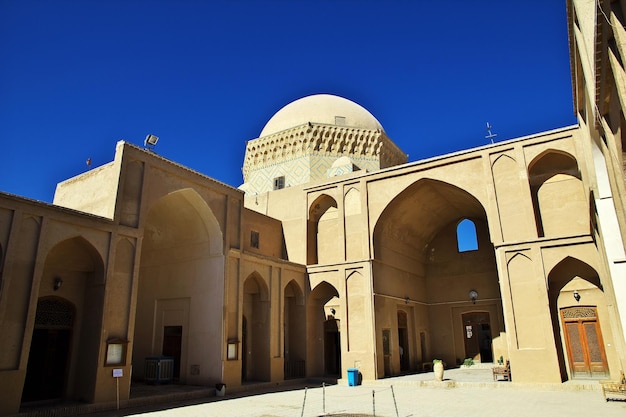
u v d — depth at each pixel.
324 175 21.70
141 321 15.91
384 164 23.14
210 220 14.91
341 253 17.84
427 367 19.44
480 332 20.52
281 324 16.55
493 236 15.02
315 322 18.17
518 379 13.67
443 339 20.84
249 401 11.90
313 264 18.72
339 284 17.44
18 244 9.56
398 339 18.25
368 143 22.72
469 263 21.00
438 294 21.44
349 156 22.39
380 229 17.91
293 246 19.12
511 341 14.00
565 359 14.22
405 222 19.27
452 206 19.94
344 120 23.50
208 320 14.34
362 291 16.92
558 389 12.91
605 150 8.10
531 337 13.80
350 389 14.59
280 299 16.73
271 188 22.50
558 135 14.66
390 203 17.44
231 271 14.85
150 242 16.28
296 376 17.12
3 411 8.79
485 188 15.64
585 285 14.22
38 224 10.01
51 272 11.02
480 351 20.16
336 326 17.95
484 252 20.73
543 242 14.19
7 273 9.17
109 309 11.05
